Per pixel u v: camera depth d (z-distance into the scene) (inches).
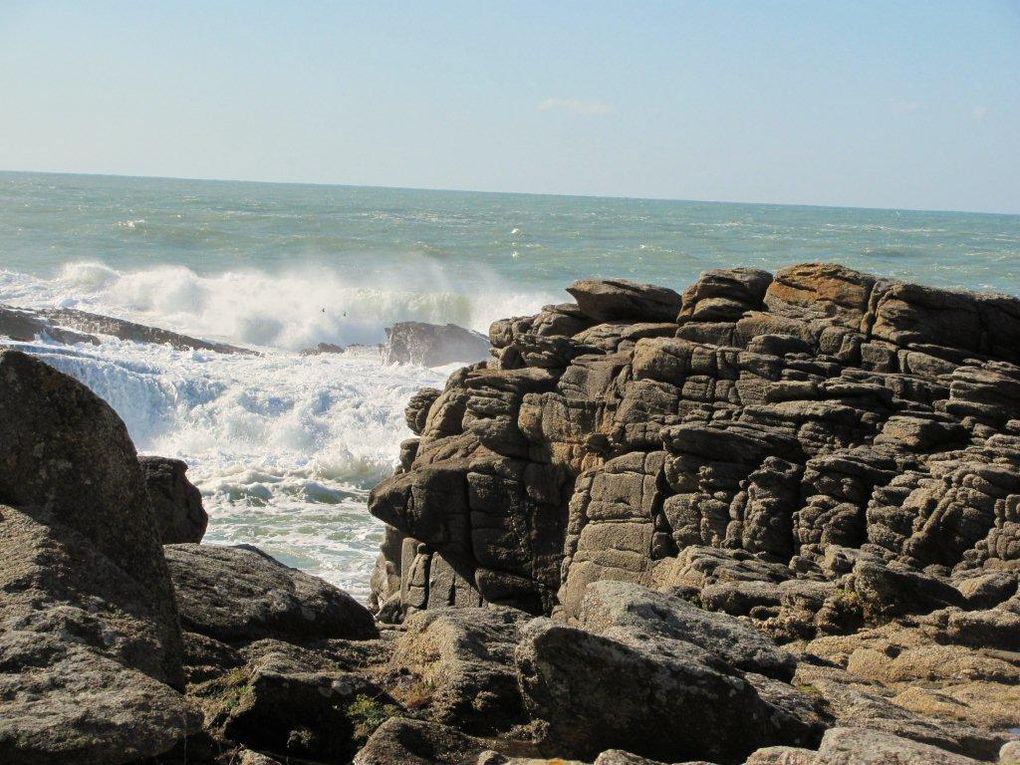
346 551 909.8
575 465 724.0
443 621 315.6
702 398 689.6
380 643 334.3
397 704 270.8
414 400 868.6
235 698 258.7
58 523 248.7
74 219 4165.8
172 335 1653.5
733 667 282.7
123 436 263.3
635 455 689.0
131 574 256.8
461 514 755.4
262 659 278.2
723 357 692.1
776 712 260.8
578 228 4936.0
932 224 7337.6
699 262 3440.0
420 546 769.6
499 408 761.6
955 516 558.6
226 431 1249.4
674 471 661.3
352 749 252.7
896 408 647.8
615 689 251.6
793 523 617.3
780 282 727.1
